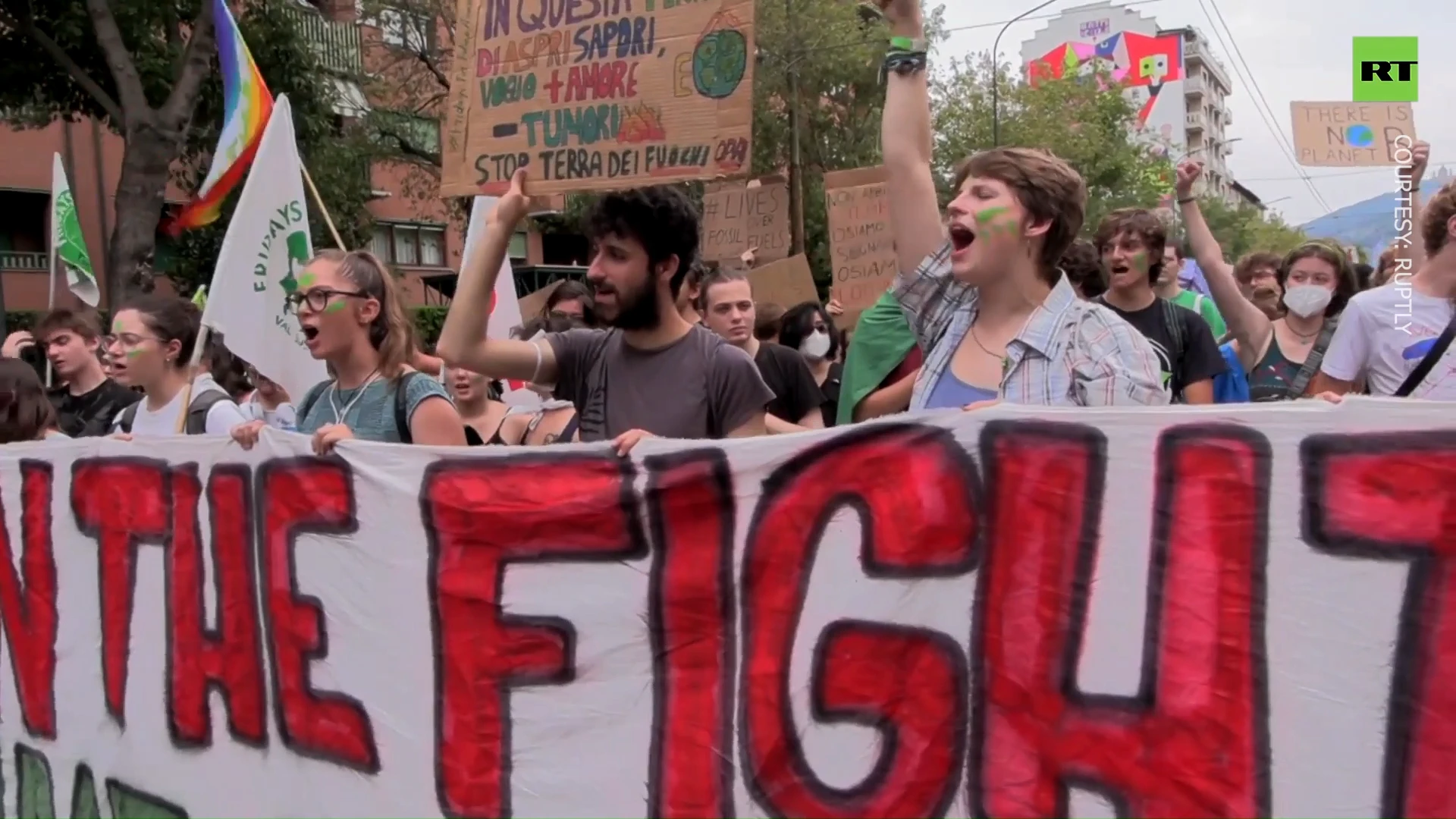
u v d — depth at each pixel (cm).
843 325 597
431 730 250
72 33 1137
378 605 259
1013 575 188
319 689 269
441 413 283
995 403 193
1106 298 350
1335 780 165
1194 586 175
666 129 257
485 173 282
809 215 2067
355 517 262
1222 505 174
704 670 220
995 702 189
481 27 285
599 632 231
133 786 309
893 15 254
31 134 1716
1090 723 181
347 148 1514
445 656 248
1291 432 169
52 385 610
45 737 330
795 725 208
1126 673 179
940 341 239
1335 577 166
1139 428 179
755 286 630
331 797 267
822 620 206
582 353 267
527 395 509
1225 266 386
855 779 202
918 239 248
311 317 287
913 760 196
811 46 1859
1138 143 4488
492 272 261
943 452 195
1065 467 185
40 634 331
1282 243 4050
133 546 308
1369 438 164
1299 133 489
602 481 230
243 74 488
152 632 304
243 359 369
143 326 367
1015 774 187
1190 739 173
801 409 393
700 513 220
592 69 266
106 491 313
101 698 316
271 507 276
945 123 3156
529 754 238
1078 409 184
